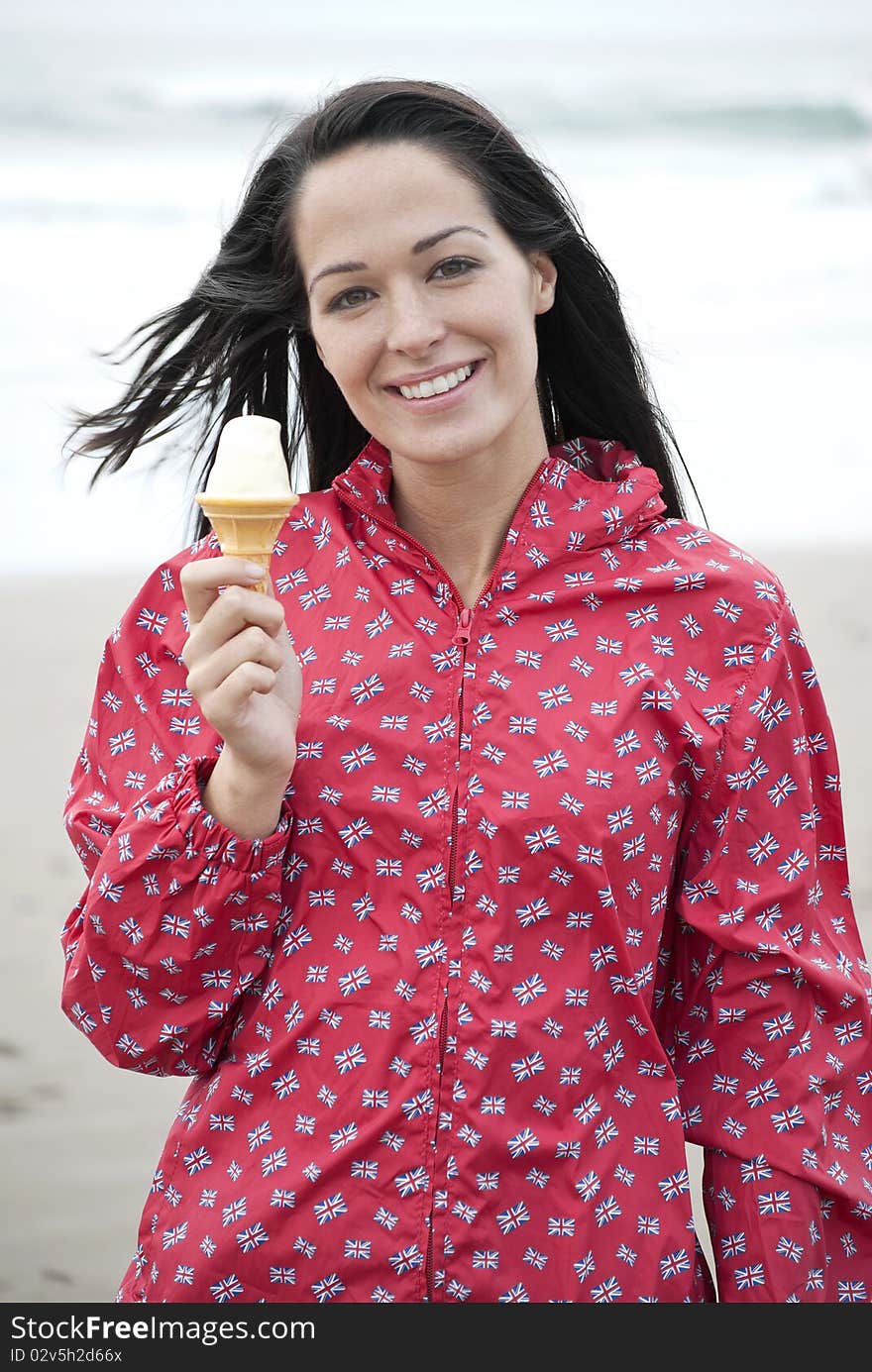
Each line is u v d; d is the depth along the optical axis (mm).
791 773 3486
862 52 30422
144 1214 3467
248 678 3055
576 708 3340
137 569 18594
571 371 3982
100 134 28203
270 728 3137
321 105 3660
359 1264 3195
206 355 4062
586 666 3389
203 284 3969
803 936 3500
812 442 22281
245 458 3131
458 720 3330
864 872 9688
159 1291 3346
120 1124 7352
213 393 4168
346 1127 3225
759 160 28984
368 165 3240
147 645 3627
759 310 25359
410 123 3281
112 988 3334
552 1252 3195
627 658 3398
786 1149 3430
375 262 3232
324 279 3295
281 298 3812
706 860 3457
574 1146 3221
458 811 3270
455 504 3521
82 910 3457
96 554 19000
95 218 26562
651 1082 3344
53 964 8930
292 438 4168
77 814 3551
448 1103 3191
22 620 16375
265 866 3242
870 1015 3604
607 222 27500
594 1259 3211
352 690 3385
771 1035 3463
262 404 4137
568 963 3260
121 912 3273
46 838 10852
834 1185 3451
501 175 3389
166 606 3643
